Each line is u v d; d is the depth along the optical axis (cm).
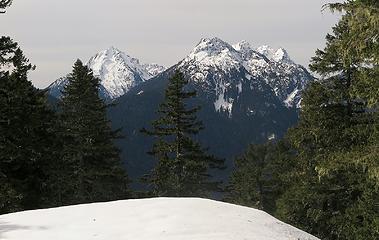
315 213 2339
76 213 1231
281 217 2739
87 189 3706
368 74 1302
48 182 2923
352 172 2002
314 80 2095
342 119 2014
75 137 3600
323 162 1336
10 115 2591
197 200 1344
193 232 1015
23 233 1051
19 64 2708
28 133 2741
